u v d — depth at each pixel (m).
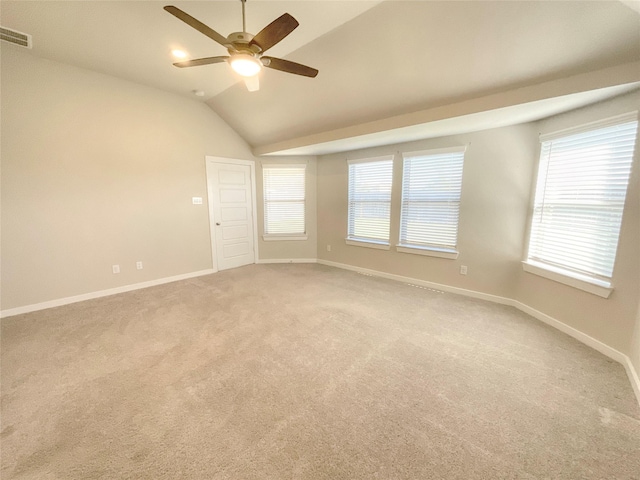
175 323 2.77
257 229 5.36
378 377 1.94
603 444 1.41
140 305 3.24
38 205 3.05
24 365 2.06
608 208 2.22
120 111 3.54
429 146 3.69
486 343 2.39
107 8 2.16
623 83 1.89
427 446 1.39
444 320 2.84
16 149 2.89
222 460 1.32
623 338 2.09
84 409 1.64
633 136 2.05
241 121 4.48
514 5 1.78
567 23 1.77
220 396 1.75
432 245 3.84
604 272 2.26
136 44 2.69
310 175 5.24
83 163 3.32
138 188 3.79
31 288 3.07
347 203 4.84
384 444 1.41
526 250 3.07
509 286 3.23
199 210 4.47
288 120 3.98
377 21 2.18
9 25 2.39
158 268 4.07
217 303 3.30
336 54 2.61
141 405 1.67
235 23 2.31
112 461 1.31
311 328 2.66
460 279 3.61
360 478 1.23
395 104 2.97
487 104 2.50
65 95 3.13
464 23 1.99
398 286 3.96
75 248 3.33
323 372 1.99
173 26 2.39
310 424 1.53
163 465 1.29
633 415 1.59
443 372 1.99
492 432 1.48
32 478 1.23
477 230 3.40
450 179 3.57
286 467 1.28
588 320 2.36
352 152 4.64
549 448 1.38
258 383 1.87
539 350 2.28
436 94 2.67
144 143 3.79
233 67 1.88
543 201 2.86
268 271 4.82
